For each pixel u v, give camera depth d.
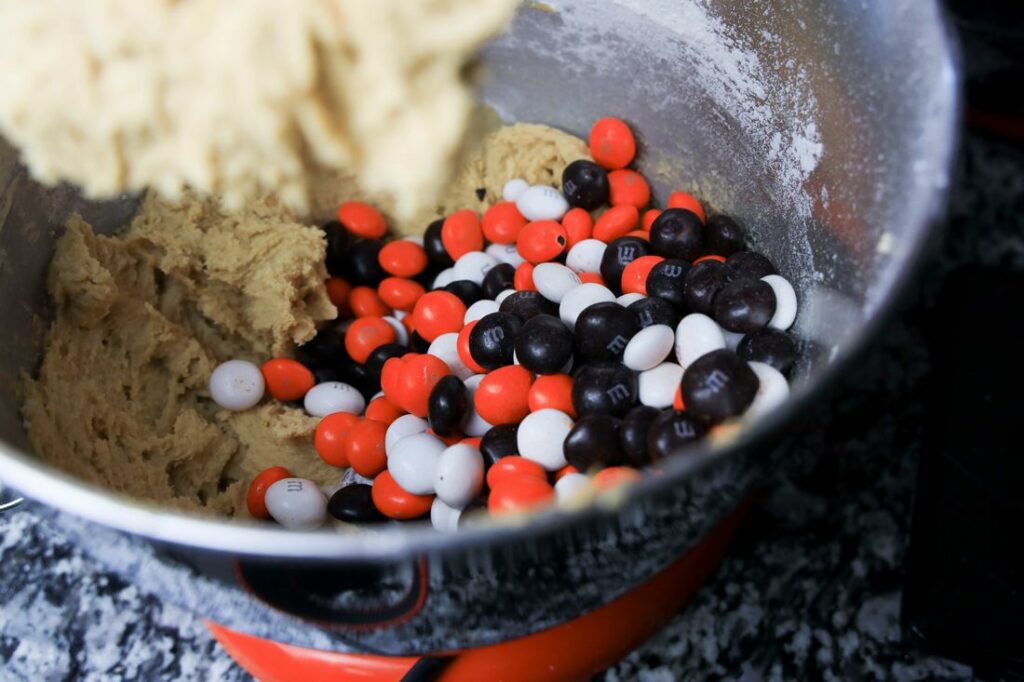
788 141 0.32
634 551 0.26
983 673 0.32
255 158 0.27
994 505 0.34
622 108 0.37
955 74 0.25
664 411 0.30
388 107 0.26
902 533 0.34
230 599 0.27
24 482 0.24
